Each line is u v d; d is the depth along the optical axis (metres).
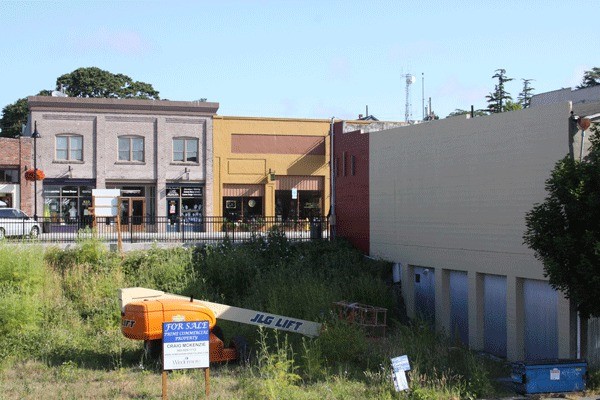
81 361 17.84
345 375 16.53
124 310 17.88
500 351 22.89
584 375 16.66
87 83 75.81
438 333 23.20
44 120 45.56
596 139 18.02
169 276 25.81
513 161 22.05
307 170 49.50
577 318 19.78
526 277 21.45
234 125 48.50
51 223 34.84
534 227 17.28
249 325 21.08
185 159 47.84
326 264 28.30
